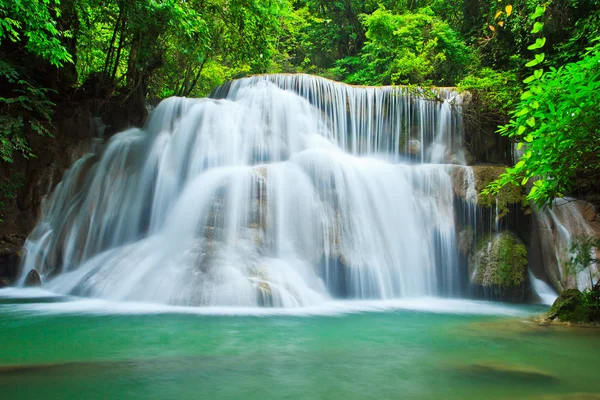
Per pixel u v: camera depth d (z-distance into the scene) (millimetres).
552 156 6238
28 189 14000
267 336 6340
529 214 11938
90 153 15344
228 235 10195
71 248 12594
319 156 11914
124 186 13430
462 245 11836
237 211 10578
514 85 14805
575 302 7930
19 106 15023
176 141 13820
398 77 20203
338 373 4621
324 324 7320
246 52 20281
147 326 6871
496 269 11172
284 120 14711
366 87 16094
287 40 30281
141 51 17047
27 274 11672
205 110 14164
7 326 6828
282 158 14180
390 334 6625
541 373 4676
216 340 6039
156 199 12922
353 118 15867
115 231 12836
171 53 21078
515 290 10984
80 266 12211
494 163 15078
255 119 14523
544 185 6855
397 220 11852
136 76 18594
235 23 19328
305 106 15273
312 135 14945
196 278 9086
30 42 12234
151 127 15023
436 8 24656
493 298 11195
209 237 10031
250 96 15148
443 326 7344
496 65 19641
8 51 15719
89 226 12906
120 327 6781
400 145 15609
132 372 4570
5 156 12977
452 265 11820
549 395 3967
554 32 15820
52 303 9031
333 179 11531
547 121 6215
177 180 13188
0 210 13461
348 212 11312
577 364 5031
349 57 29766
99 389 4039
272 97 14883
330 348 5707
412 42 22172
